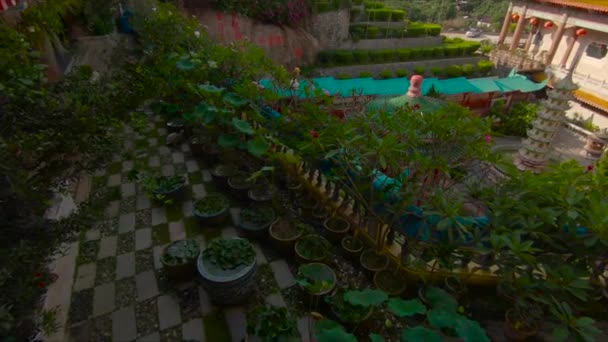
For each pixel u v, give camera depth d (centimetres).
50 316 262
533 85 1655
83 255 404
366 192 378
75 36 815
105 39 839
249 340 290
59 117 296
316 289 321
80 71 454
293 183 523
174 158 623
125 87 586
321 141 390
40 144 272
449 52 2053
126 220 464
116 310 340
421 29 2092
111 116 436
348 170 391
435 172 358
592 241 296
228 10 1445
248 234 432
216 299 337
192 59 588
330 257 392
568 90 986
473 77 1969
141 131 665
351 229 432
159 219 469
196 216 449
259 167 548
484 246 336
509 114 1655
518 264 308
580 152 1416
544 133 1059
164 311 341
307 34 1678
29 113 281
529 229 312
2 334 207
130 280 374
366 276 381
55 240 278
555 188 335
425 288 343
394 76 1803
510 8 2114
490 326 333
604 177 345
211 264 335
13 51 329
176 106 673
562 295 310
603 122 1530
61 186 333
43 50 507
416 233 345
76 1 749
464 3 4247
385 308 350
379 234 381
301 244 402
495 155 389
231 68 615
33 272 235
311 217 466
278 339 263
